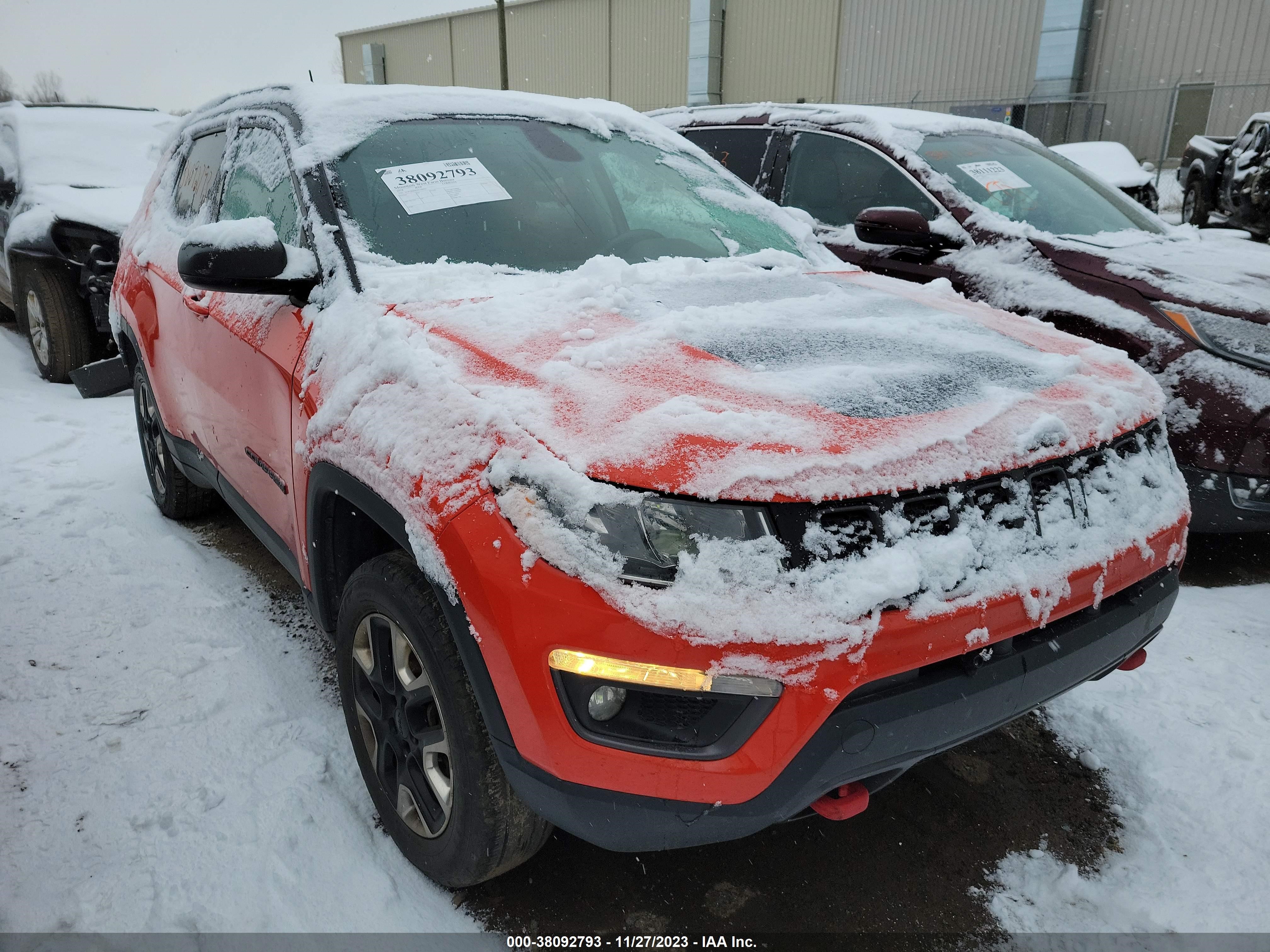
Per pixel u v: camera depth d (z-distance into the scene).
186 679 2.57
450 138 2.64
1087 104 17.67
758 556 1.39
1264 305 3.09
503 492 1.51
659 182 2.94
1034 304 3.58
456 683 1.63
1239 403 3.02
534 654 1.44
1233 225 9.96
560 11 27.81
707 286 2.33
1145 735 2.43
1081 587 1.66
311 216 2.27
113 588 3.10
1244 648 2.84
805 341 1.95
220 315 2.60
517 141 2.75
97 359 5.98
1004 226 3.87
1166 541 1.87
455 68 32.06
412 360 1.79
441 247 2.32
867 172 4.43
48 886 1.84
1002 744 2.45
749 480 1.41
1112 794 2.25
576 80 28.06
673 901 1.92
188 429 3.08
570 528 1.44
